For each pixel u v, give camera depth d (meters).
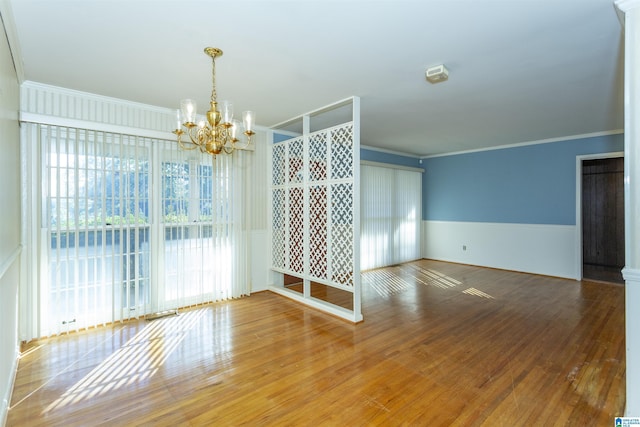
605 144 5.25
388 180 6.91
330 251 3.93
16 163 2.76
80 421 2.00
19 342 2.97
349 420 2.00
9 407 2.13
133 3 1.96
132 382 2.43
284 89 3.40
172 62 2.76
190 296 4.19
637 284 1.77
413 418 2.02
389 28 2.25
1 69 2.01
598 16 2.10
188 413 2.08
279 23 2.18
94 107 3.51
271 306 4.24
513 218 6.31
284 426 1.95
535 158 6.01
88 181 3.45
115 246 3.63
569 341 3.11
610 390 2.29
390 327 3.49
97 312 3.50
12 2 1.93
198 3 1.96
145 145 3.84
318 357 2.82
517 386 2.36
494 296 4.63
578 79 3.15
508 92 3.51
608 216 6.72
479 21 2.17
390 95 3.59
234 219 4.58
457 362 2.72
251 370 2.61
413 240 7.47
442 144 6.36
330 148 3.89
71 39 2.38
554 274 5.79
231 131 2.64
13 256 2.45
